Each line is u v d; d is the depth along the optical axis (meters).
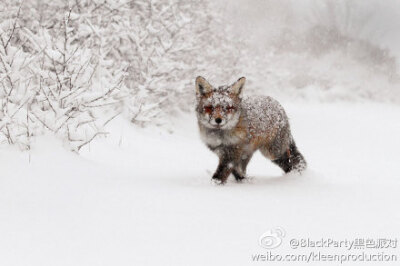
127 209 6.92
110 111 17.05
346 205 7.50
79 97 11.34
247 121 10.18
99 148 13.38
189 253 5.11
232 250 5.22
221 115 9.72
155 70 19.20
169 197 7.78
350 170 14.30
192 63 22.44
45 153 10.06
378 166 15.47
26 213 6.59
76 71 11.92
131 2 19.88
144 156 14.07
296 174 11.34
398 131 24.42
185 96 22.81
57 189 8.21
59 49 11.76
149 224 6.15
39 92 11.25
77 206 7.06
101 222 6.23
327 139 21.70
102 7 18.55
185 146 17.66
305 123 25.38
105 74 15.84
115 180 9.30
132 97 17.97
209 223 6.24
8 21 12.76
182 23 20.11
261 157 17.12
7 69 10.66
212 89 10.11
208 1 25.81
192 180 10.10
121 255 5.04
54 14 18.25
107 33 18.33
